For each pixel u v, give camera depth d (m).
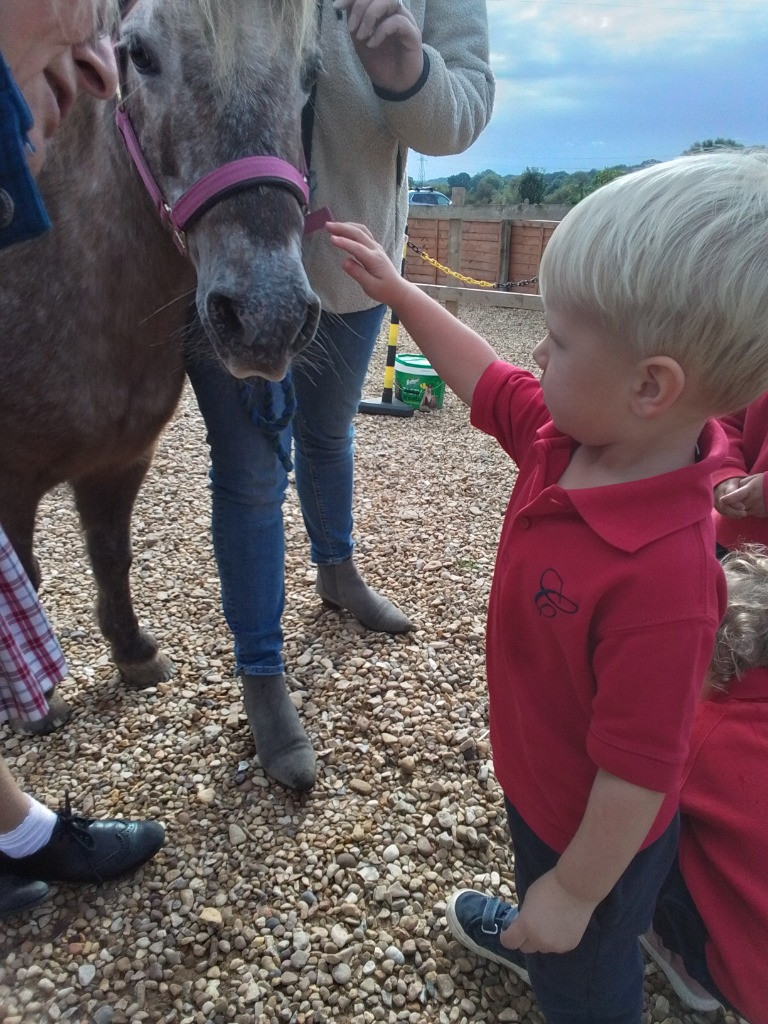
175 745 2.11
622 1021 1.26
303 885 1.74
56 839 1.68
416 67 1.66
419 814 1.93
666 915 1.44
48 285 1.63
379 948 1.61
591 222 0.88
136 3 1.53
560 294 0.92
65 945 1.60
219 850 1.82
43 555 3.02
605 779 0.98
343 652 2.50
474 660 2.50
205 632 2.60
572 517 1.01
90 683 2.32
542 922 1.06
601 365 0.91
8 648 1.39
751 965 1.27
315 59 1.63
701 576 0.94
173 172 1.46
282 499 2.02
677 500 0.95
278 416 1.86
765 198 0.83
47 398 1.68
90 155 1.63
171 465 4.03
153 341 1.78
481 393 1.34
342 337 2.17
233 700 2.28
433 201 19.23
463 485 4.04
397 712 2.24
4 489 1.77
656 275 0.82
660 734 0.94
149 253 1.67
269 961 1.58
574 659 1.03
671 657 0.92
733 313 0.82
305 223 1.62
